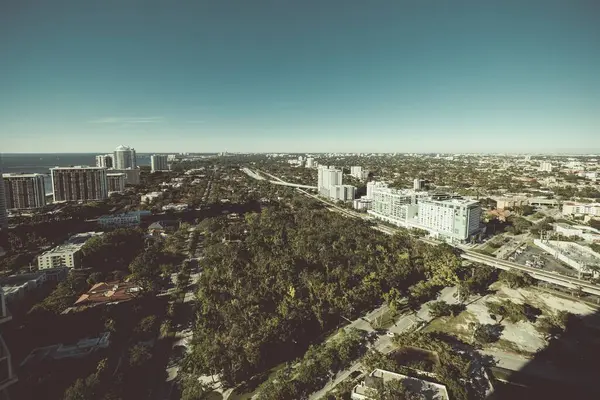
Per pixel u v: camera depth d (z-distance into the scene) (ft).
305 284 632.38
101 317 519.60
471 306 612.70
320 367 426.10
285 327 495.00
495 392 403.95
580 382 422.82
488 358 468.75
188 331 532.32
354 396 378.12
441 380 392.27
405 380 391.24
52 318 511.81
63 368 413.39
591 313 592.60
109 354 462.60
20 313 556.92
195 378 402.93
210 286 634.84
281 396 383.24
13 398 360.07
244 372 431.84
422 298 635.66
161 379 428.15
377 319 566.36
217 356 428.97
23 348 455.22
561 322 546.67
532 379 428.15
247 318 522.47
